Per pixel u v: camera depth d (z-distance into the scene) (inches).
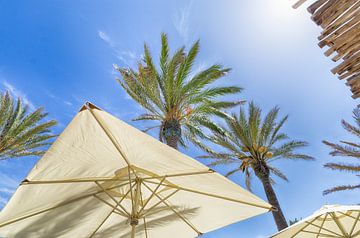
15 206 112.5
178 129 511.2
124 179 130.4
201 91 524.1
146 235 154.6
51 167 108.3
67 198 127.2
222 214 143.3
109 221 147.2
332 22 102.1
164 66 526.9
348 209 180.9
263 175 662.5
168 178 132.6
